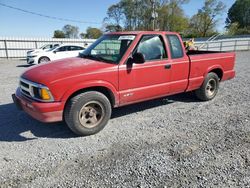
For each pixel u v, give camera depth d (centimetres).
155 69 467
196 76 557
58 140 390
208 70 582
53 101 366
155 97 493
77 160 327
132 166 310
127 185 272
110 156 337
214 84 617
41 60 1530
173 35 508
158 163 316
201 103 595
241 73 1062
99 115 414
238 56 2011
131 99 450
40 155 341
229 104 582
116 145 370
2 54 2309
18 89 433
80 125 393
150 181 279
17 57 2389
